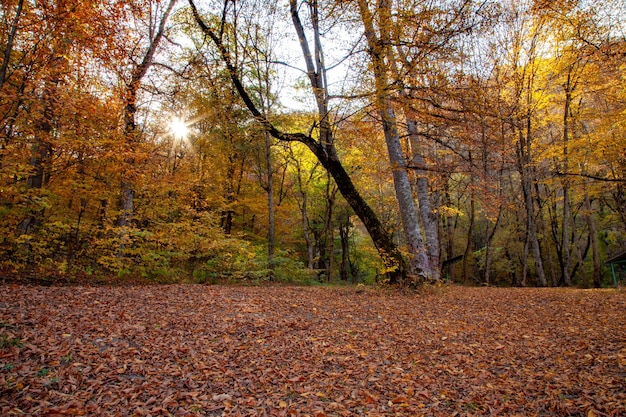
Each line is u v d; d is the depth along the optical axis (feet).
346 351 18.66
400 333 21.97
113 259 31.94
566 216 73.26
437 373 16.55
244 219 71.92
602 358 17.53
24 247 29.53
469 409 13.29
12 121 26.73
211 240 41.04
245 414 12.03
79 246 35.01
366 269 111.65
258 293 31.22
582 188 63.72
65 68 28.37
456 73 27.20
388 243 36.06
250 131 52.29
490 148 45.78
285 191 76.79
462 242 103.81
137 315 20.86
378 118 34.50
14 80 27.45
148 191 38.91
